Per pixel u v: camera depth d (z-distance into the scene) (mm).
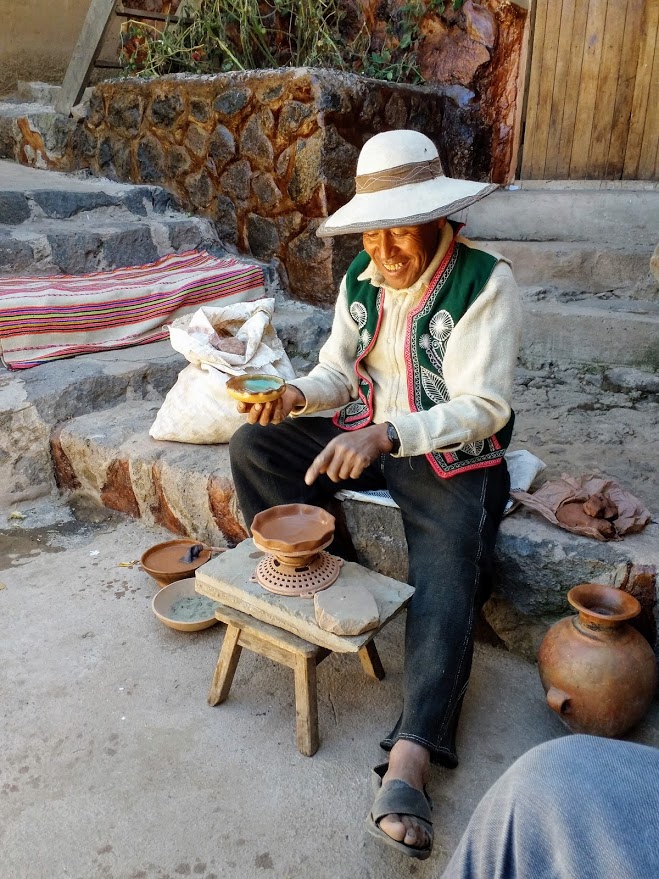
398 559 2117
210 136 4156
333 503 2176
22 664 2020
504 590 2008
